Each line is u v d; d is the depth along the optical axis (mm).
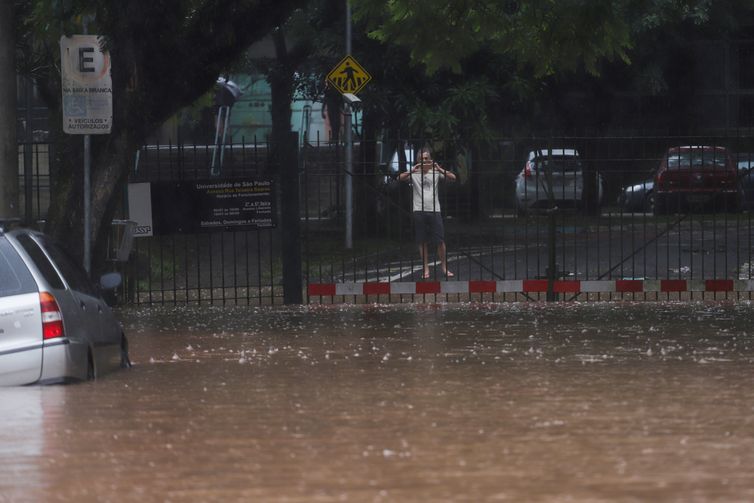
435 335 42219
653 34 96250
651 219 91125
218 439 22312
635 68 100062
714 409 25281
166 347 40312
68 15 45906
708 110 111750
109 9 48812
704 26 101438
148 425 23953
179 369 33844
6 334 29094
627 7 57469
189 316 51469
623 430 22797
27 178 58062
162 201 56031
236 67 57875
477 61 86062
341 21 86375
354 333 43375
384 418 24422
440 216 63281
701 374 31094
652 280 56781
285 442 21906
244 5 50000
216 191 56250
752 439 21812
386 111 84875
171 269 70250
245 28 50562
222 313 52719
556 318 48312
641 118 103250
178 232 56062
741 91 112125
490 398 27031
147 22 49125
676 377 30531
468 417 24422
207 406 26422
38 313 29234
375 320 48312
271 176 56531
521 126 93000
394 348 38312
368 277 66812
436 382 29875
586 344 38844
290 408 25969
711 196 62812
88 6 48438
